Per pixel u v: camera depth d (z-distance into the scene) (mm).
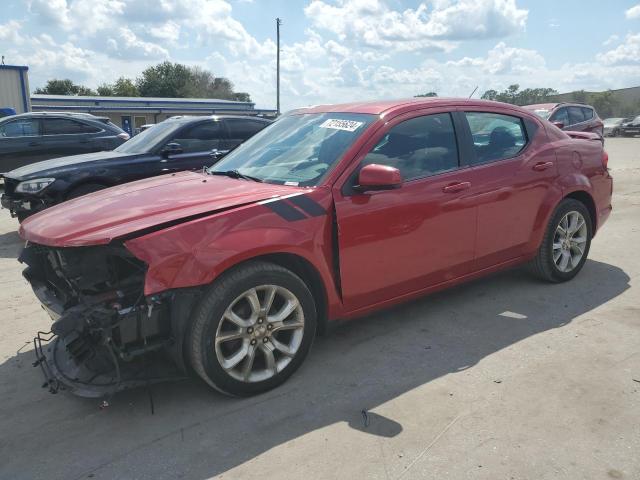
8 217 9352
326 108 4254
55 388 2924
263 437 2748
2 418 2996
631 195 9945
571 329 3918
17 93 20469
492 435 2695
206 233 2867
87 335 2850
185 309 2871
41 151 10953
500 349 3645
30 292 5145
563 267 4828
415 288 3812
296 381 3299
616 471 2414
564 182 4621
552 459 2502
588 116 14312
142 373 2936
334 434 2750
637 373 3260
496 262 4309
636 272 5203
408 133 3773
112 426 2889
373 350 3689
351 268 3410
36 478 2492
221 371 2949
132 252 2709
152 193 3479
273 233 3057
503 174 4168
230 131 8180
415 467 2477
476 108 4242
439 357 3562
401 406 2990
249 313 3064
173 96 81062
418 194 3652
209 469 2520
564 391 3082
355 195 3400
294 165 3658
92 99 43188
